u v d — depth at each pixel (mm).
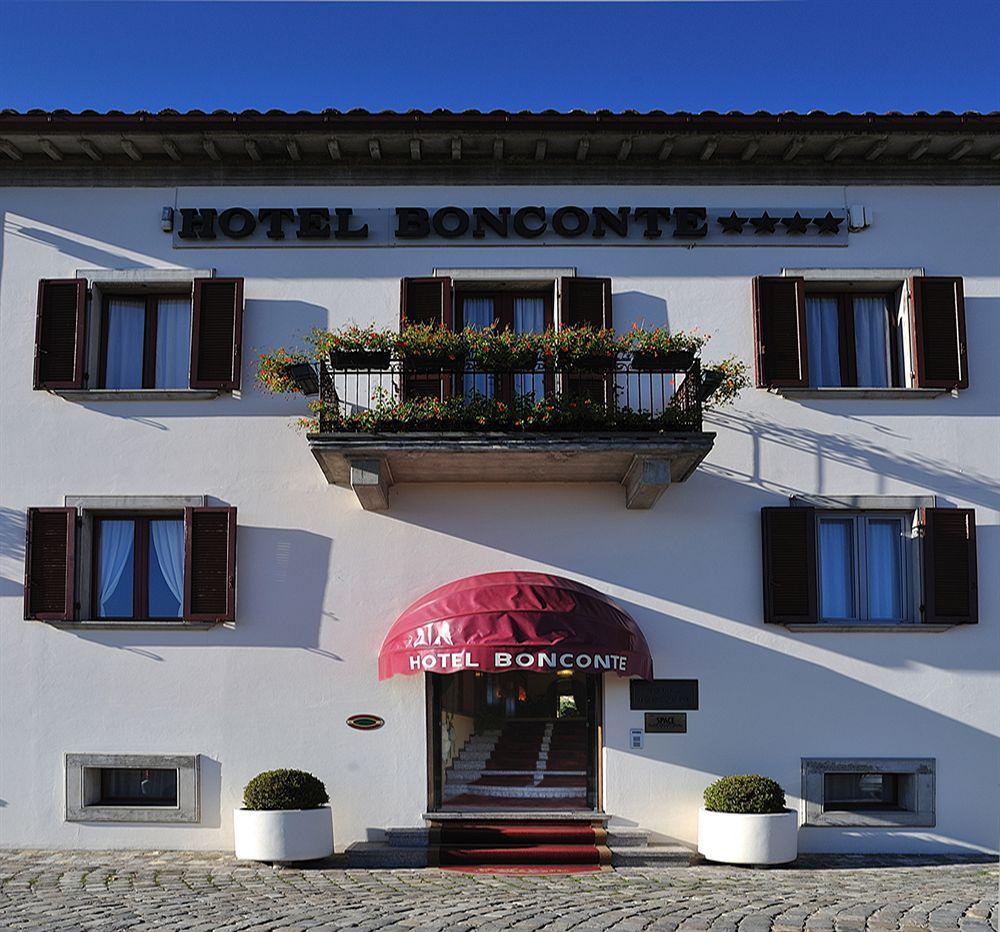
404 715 14617
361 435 13508
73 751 14570
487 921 10250
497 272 15273
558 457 13797
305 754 14570
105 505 14875
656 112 14703
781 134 14844
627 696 14641
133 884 12258
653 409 14828
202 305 15078
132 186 15531
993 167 15594
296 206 15500
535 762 14664
